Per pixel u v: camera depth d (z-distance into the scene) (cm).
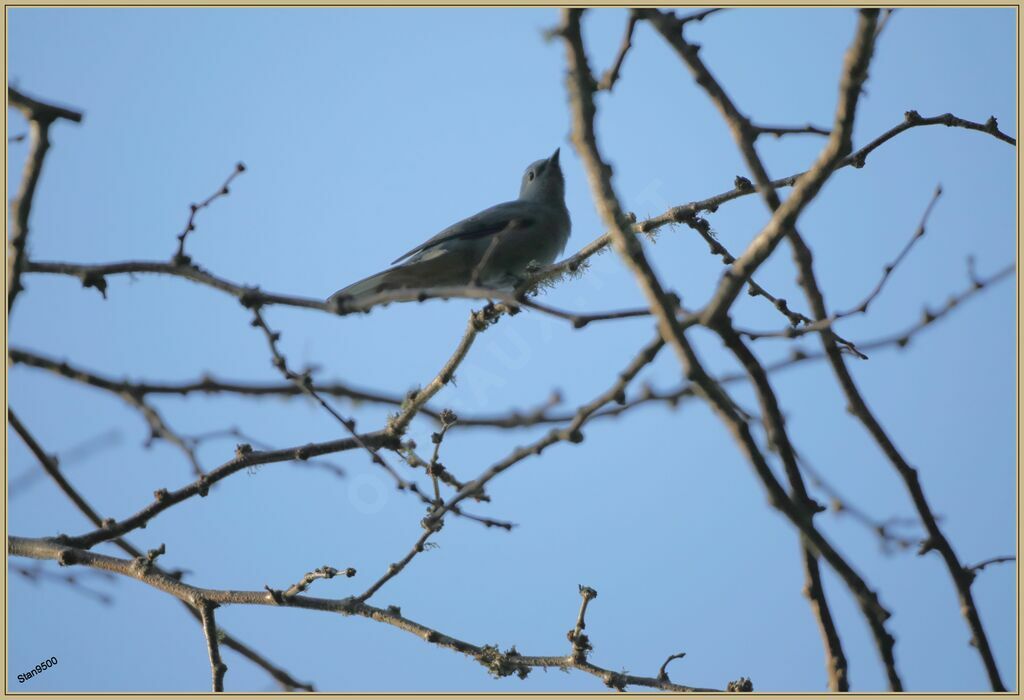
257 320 791
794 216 623
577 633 947
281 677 1076
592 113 630
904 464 846
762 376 708
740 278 653
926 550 841
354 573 924
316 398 849
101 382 838
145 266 805
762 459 655
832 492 794
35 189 734
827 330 818
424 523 916
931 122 965
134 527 986
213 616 965
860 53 570
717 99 733
